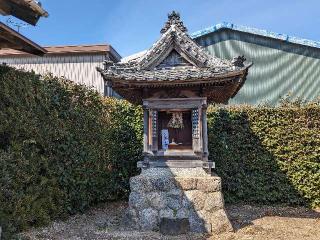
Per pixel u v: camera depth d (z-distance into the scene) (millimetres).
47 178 5969
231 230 5660
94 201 7945
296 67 13023
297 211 7551
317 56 12859
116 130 8656
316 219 6781
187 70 6031
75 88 7234
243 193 8203
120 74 5855
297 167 8047
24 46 5277
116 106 8773
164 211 5805
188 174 6055
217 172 8250
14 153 5168
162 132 6422
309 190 7918
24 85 5680
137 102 7234
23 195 5254
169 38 6219
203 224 5641
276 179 8133
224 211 5742
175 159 6203
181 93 6258
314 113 8117
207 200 5758
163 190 5898
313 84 12695
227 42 14039
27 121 5566
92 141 7574
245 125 8352
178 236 5410
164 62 6348
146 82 5863
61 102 6703
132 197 5984
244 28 13656
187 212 5734
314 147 8000
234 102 13188
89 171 7312
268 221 6543
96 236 5277
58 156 6328
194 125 6230
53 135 6215
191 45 6223
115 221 6410
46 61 12938
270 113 8305
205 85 6016
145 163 6215
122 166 8562
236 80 5793
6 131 5164
